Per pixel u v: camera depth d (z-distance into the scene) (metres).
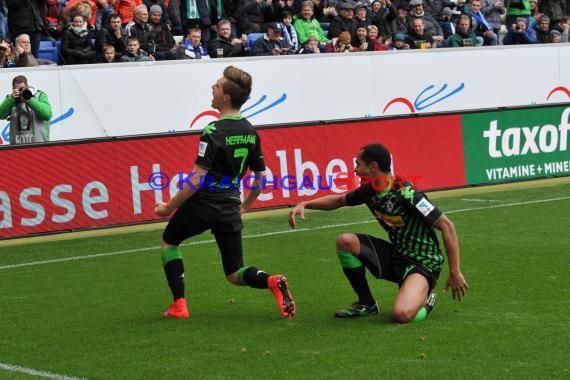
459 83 41.59
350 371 13.30
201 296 18.50
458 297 15.58
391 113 40.09
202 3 40.34
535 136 34.22
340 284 19.33
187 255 22.84
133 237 25.38
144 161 27.09
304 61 38.03
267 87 37.34
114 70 34.66
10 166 25.16
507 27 47.53
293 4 42.41
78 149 26.08
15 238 25.23
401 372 13.18
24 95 28.16
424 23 44.41
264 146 28.94
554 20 49.19
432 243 15.94
